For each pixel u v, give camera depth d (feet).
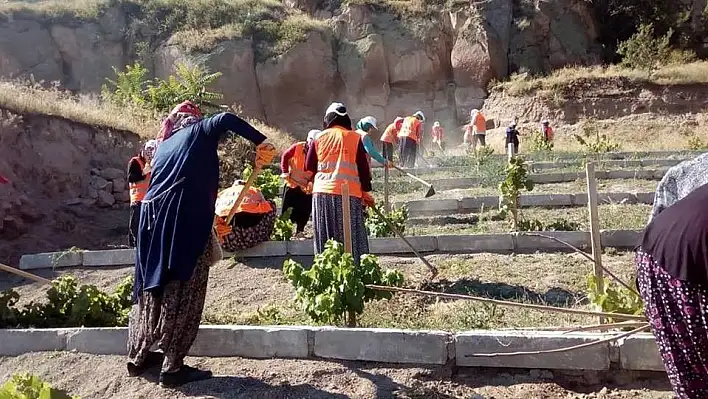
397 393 14.21
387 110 100.63
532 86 98.68
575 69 102.17
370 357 15.57
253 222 27.76
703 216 8.45
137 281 15.19
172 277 14.49
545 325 17.51
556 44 106.93
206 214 14.85
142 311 15.08
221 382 14.94
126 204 42.47
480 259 25.62
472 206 35.91
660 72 97.60
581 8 110.22
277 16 99.86
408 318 18.71
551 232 26.58
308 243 27.76
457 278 23.21
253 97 92.89
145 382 15.37
